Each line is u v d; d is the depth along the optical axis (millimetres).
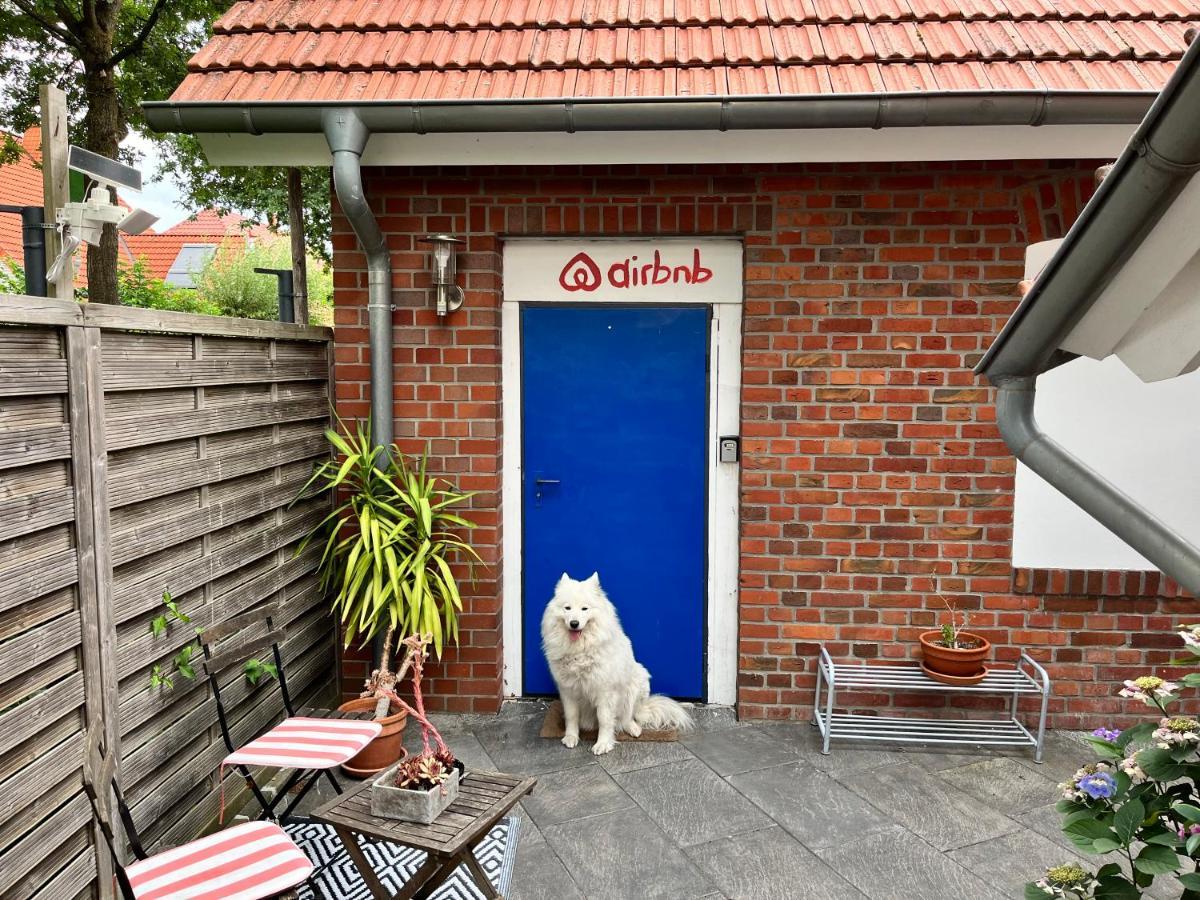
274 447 3760
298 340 3977
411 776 2494
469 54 4082
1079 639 4234
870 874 3047
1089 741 2305
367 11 4480
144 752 2818
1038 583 4191
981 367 1877
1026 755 3992
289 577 3930
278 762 2715
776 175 4098
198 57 4059
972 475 4184
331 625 4445
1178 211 1411
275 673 3508
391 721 3543
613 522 4547
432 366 4305
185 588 3049
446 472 4355
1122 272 1556
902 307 4125
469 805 2516
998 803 3551
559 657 3957
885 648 4281
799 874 3049
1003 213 4051
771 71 3889
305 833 3285
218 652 3285
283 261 13883
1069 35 4020
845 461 4215
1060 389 4215
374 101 3621
